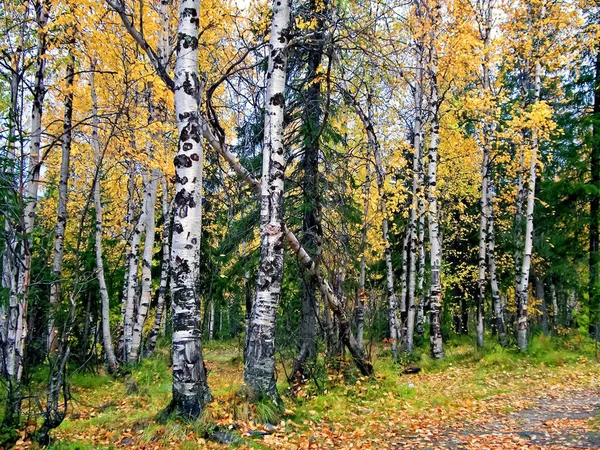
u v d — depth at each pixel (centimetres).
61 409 815
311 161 987
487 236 1984
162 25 777
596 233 1627
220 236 1270
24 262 737
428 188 1421
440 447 587
